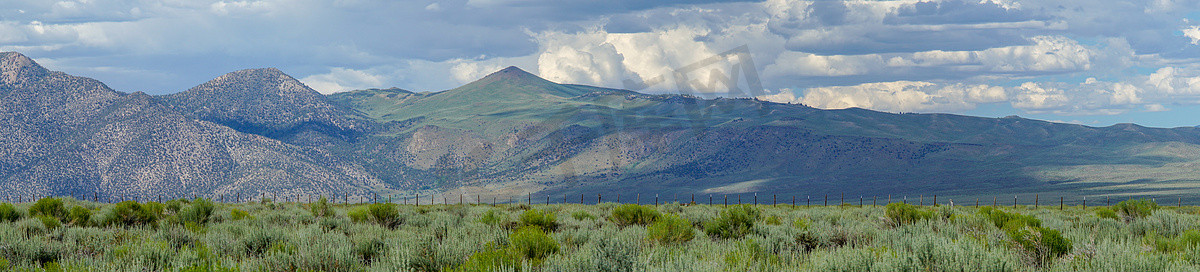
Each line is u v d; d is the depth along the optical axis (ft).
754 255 36.91
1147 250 37.04
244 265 37.17
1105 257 31.94
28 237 50.93
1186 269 30.01
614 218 66.85
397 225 69.72
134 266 35.09
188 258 37.76
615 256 32.96
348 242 42.68
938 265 29.99
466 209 101.60
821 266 31.60
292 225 72.43
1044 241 35.06
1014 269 30.27
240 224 65.51
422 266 36.04
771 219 69.51
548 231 59.41
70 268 35.96
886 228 54.80
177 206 87.71
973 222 51.80
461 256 37.24
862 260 30.83
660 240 45.11
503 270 31.89
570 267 32.96
